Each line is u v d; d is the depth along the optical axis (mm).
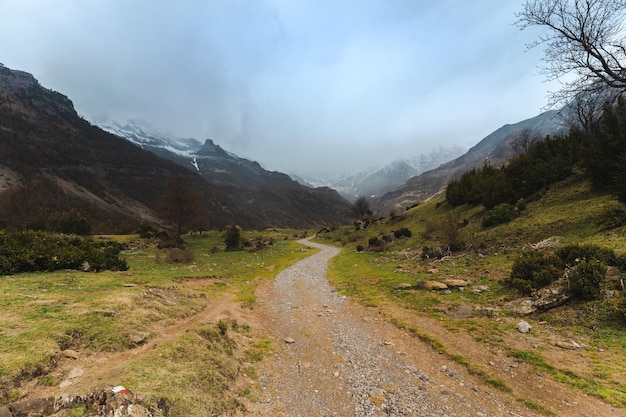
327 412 8234
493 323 13641
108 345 9141
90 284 15227
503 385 9297
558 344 11250
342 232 90188
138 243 52656
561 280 14594
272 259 41250
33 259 17578
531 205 35594
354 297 20672
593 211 24688
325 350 12477
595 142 30547
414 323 14891
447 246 30516
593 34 20062
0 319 9164
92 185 182375
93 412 6000
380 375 10297
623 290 12891
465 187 57875
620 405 7906
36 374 7070
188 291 17922
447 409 8266
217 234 75875
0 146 167000
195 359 9258
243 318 15734
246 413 8047
